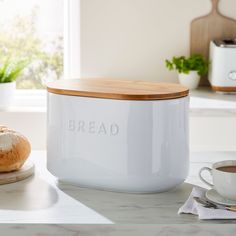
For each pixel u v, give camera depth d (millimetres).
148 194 1286
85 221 1101
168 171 1268
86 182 1316
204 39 2775
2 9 2885
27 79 2930
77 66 2789
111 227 1087
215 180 1176
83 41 2762
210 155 1599
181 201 1236
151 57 2783
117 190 1293
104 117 1259
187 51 2787
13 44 2916
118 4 2736
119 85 1355
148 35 2764
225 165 1231
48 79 2938
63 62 2922
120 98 1235
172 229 1085
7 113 2590
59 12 2885
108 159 1269
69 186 1338
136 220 1107
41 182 1362
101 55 2771
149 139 1240
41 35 2908
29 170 1402
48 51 2922
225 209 1136
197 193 1231
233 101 2439
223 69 2553
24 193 1276
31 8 2885
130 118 1236
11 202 1214
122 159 1254
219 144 2574
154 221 1102
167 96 1240
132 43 2768
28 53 2924
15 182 1355
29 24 2900
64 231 1090
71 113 1302
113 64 2781
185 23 2766
